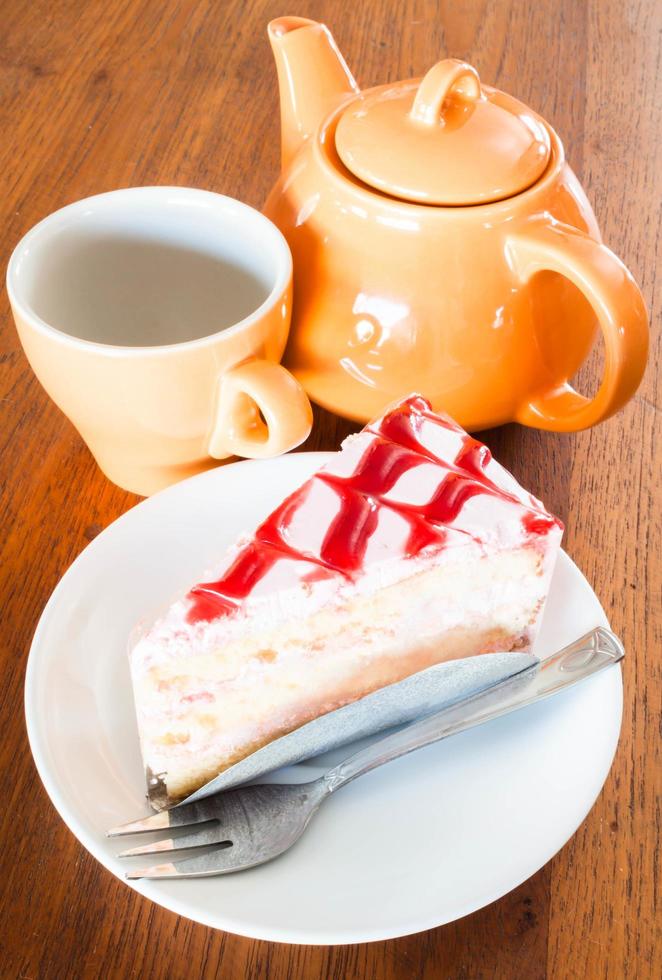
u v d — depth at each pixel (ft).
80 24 2.67
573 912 1.68
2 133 2.42
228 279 1.99
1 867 1.68
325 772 1.73
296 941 1.57
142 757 1.72
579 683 1.75
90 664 1.75
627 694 1.83
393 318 1.87
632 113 2.53
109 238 1.95
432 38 2.67
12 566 1.91
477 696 1.75
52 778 1.65
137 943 1.65
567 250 1.82
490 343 1.89
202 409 1.86
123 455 1.93
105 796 1.67
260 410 1.91
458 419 1.97
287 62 1.99
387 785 1.69
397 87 1.95
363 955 1.65
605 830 1.73
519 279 1.86
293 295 1.93
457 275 1.85
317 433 2.06
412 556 1.74
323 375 1.94
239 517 1.89
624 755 1.79
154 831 1.64
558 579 1.86
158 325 2.04
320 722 1.70
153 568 1.84
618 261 1.83
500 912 1.68
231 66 2.59
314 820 1.67
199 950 1.64
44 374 1.84
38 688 1.71
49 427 2.06
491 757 1.71
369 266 1.87
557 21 2.73
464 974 1.64
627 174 2.41
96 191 2.32
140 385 1.81
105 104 2.49
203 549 1.86
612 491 2.01
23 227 2.26
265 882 1.61
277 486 1.91
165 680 1.70
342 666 1.79
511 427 2.08
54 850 1.69
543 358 1.93
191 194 1.94
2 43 2.62
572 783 1.69
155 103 2.50
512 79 2.58
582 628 1.82
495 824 1.66
